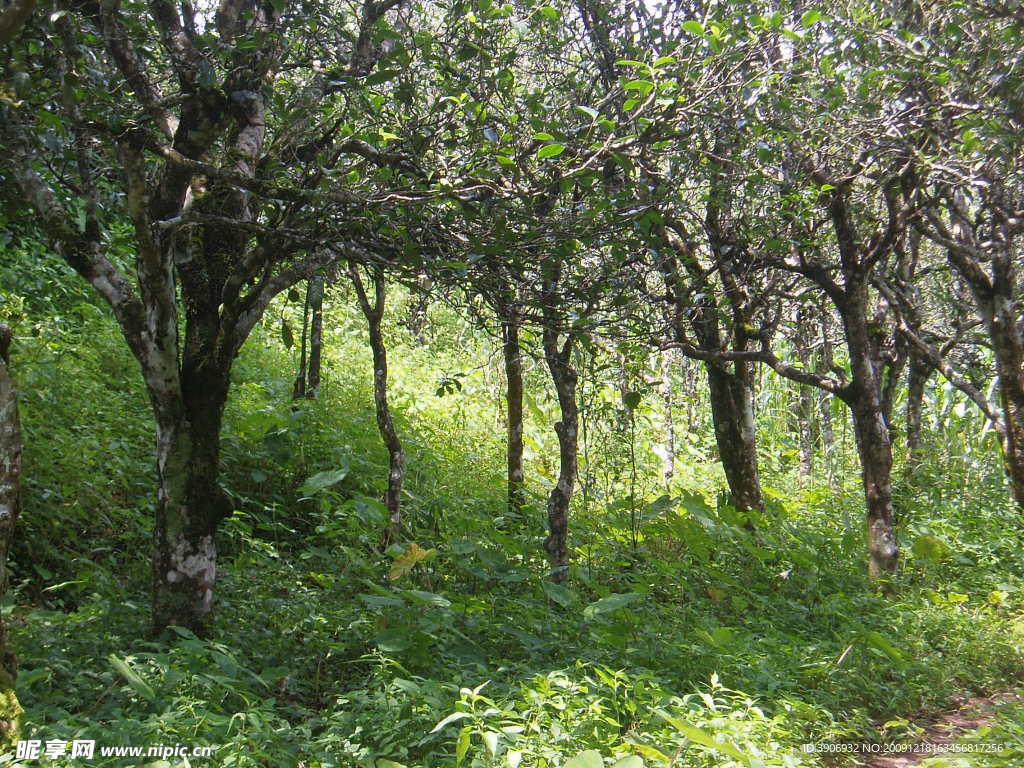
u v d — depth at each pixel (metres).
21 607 6.20
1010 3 7.49
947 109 8.00
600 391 8.90
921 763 5.21
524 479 11.19
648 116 5.59
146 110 5.16
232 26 5.96
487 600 6.99
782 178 8.16
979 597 9.03
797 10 7.60
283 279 6.23
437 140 5.80
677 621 7.07
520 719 4.62
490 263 5.85
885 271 10.77
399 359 15.52
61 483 7.14
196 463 5.81
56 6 4.61
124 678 4.85
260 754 4.07
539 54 6.93
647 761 4.38
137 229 5.16
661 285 8.54
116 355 10.06
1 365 3.88
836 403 14.97
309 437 9.54
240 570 7.00
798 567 9.20
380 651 5.65
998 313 10.38
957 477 12.90
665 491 12.48
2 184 6.04
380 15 6.21
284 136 6.07
